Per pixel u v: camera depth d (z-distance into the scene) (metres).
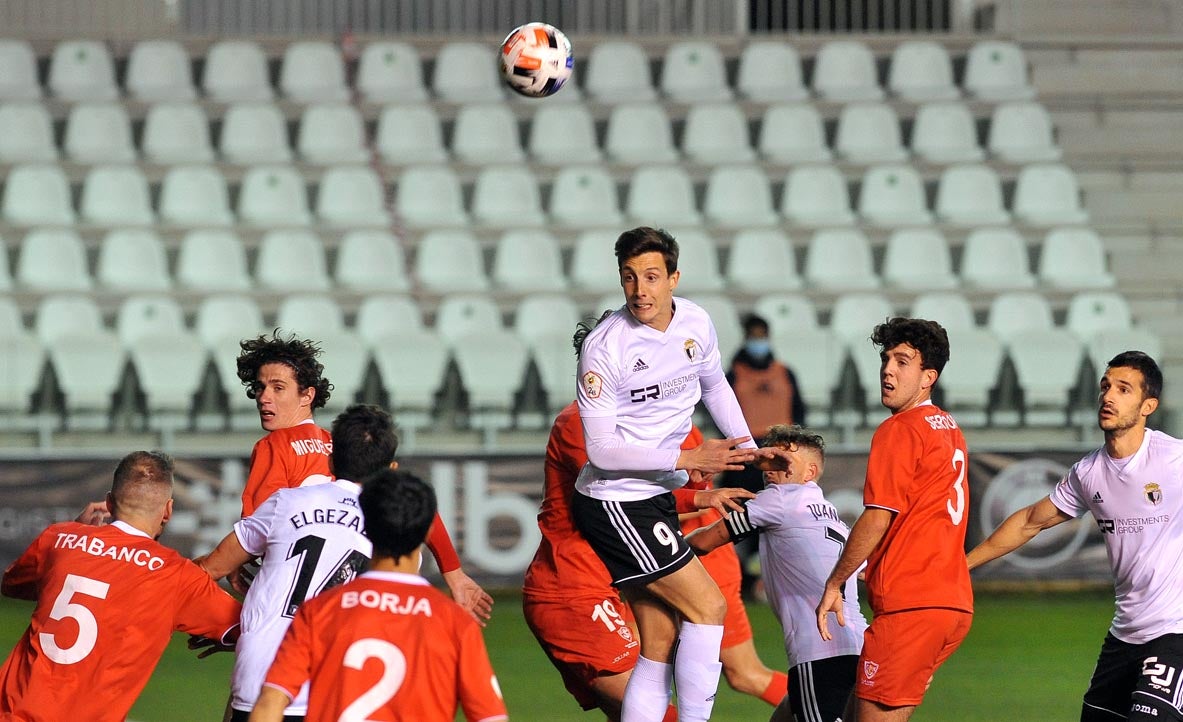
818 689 20.73
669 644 20.69
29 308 50.19
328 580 18.02
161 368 45.53
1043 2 69.38
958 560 19.31
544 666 33.78
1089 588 44.72
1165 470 20.02
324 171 57.66
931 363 19.58
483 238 55.44
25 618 39.69
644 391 19.97
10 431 44.28
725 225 56.00
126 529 18.44
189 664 34.69
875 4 69.31
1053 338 47.56
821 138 61.09
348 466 18.45
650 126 60.88
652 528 20.22
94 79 62.38
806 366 46.34
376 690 13.99
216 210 56.09
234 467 42.03
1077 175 61.00
